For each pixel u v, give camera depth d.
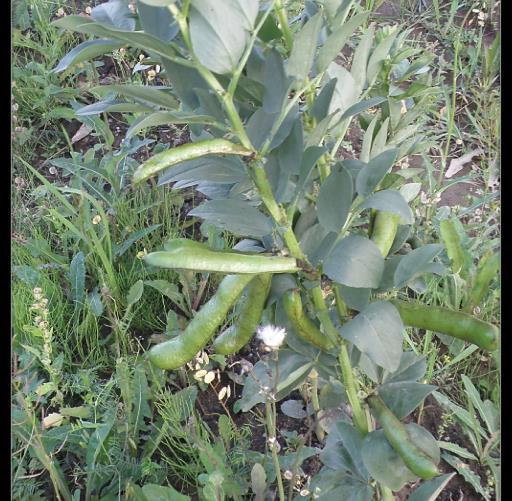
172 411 2.46
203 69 1.32
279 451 2.51
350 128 3.77
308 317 1.82
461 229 2.86
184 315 3.02
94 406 2.46
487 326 1.51
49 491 2.45
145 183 3.45
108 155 3.46
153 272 3.02
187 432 2.28
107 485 2.43
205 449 2.17
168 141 3.79
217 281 3.05
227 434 2.38
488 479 2.39
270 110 1.40
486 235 3.07
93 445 2.37
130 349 2.86
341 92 1.69
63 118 3.96
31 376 2.66
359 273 1.51
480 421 2.61
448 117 3.49
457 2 4.30
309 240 1.62
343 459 1.95
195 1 1.23
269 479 2.33
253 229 1.59
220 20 1.25
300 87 1.54
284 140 1.48
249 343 2.87
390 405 1.73
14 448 2.44
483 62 3.95
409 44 4.09
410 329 2.84
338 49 1.45
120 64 4.01
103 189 3.50
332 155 1.74
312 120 1.67
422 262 1.56
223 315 1.59
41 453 2.21
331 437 2.11
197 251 1.35
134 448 2.46
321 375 2.04
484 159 3.51
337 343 1.72
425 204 3.05
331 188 1.45
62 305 2.94
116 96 3.68
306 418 2.58
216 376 2.78
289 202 1.71
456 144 3.68
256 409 2.66
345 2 1.59
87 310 2.94
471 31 4.17
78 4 4.56
